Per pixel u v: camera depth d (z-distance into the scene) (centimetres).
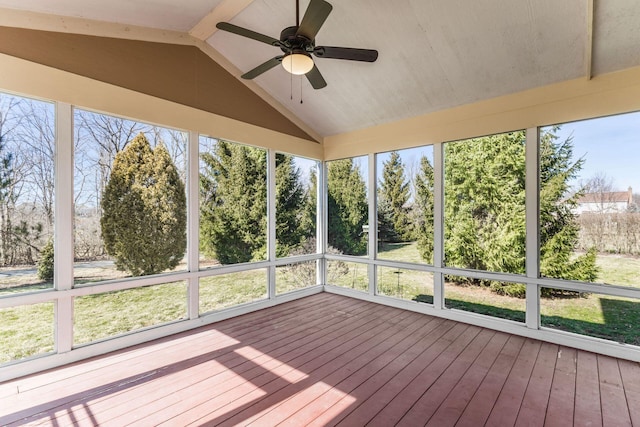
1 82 243
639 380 245
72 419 198
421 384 239
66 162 275
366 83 386
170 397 222
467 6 262
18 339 254
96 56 293
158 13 304
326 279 543
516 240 347
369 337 333
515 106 341
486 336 336
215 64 388
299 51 239
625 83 281
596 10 236
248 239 431
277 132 464
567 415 202
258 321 384
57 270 271
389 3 274
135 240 322
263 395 225
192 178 364
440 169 402
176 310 352
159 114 335
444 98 377
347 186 513
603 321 300
